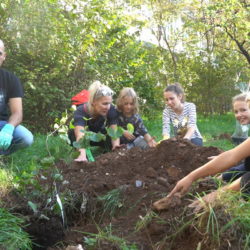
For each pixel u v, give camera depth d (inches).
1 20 131.1
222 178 54.5
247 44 287.6
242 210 39.6
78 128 77.8
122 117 88.4
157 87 214.2
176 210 44.1
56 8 139.3
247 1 257.0
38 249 49.0
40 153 91.2
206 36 267.9
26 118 136.9
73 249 41.2
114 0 193.6
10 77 85.7
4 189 58.1
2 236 45.0
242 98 73.4
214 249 37.1
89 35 140.9
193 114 90.7
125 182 58.1
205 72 248.1
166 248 40.1
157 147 66.9
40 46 136.5
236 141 114.0
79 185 58.3
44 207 52.7
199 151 63.9
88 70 143.6
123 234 43.8
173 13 259.8
